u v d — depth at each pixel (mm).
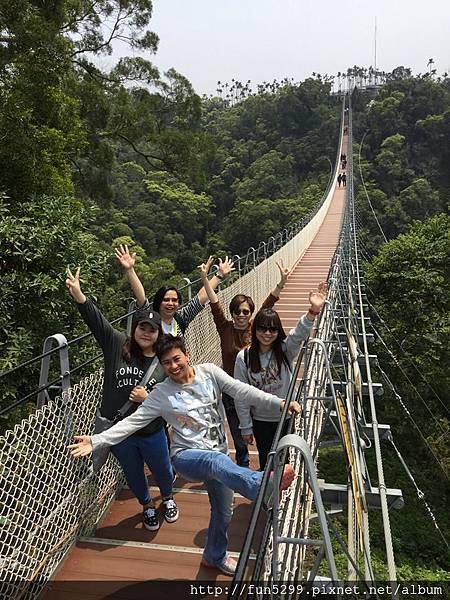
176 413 2359
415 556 7902
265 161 55625
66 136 9617
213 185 53969
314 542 1718
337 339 6402
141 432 2830
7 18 8484
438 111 61094
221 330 3545
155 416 2398
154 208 42312
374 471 10469
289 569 2439
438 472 11000
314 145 62812
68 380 2830
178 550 2893
